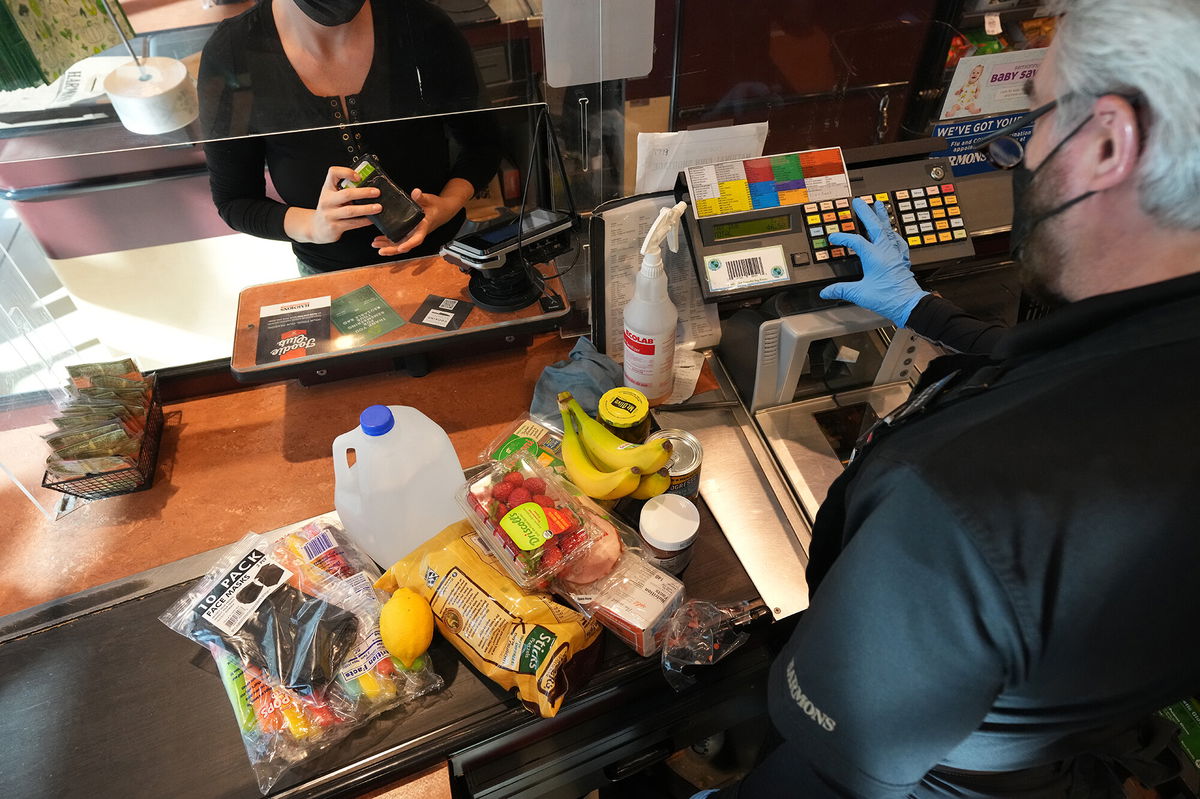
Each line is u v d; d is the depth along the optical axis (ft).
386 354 4.02
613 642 3.22
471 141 5.43
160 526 3.67
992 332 3.28
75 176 5.50
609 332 4.21
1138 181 1.71
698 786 4.61
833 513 2.52
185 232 6.04
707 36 4.07
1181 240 1.74
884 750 1.90
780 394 4.00
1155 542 1.58
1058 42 1.84
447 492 3.46
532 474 3.35
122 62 3.25
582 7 3.73
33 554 3.54
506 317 4.16
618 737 3.30
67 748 2.89
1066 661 1.67
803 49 4.30
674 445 3.60
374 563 3.45
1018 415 1.75
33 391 3.86
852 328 3.71
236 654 3.01
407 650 2.94
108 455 3.62
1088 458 1.64
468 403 4.28
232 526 3.67
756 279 3.72
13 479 3.63
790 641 2.24
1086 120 1.80
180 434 4.11
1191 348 1.67
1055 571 1.59
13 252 4.43
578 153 4.42
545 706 2.83
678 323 4.25
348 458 3.99
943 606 1.67
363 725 2.93
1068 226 1.94
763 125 4.09
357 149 5.00
